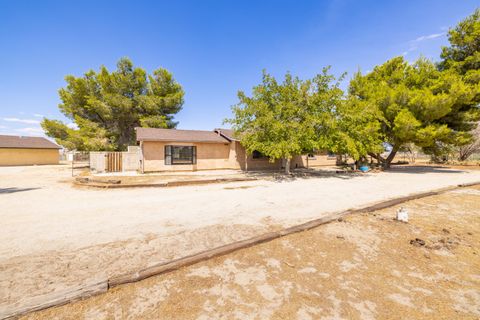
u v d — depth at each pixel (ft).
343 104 37.70
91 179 33.47
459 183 31.94
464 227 13.65
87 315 6.48
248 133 41.16
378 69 57.41
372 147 44.11
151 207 18.84
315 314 6.48
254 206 19.13
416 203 19.52
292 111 36.14
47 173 47.50
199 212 17.33
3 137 89.10
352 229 13.19
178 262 9.00
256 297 7.24
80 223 14.70
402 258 9.82
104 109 63.00
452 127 50.31
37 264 9.34
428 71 48.88
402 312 6.55
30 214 16.69
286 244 11.19
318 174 44.47
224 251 10.10
